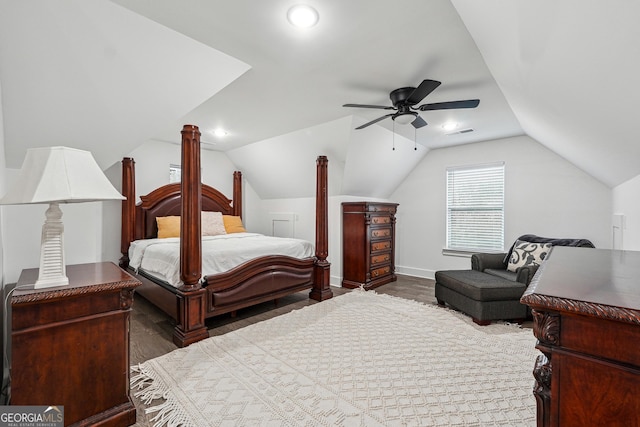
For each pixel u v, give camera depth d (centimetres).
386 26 178
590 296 70
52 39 168
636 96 120
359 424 152
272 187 541
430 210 506
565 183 384
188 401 170
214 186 521
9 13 151
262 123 373
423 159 515
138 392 180
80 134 228
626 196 273
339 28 180
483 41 173
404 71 237
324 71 237
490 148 442
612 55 105
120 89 209
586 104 161
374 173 468
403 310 332
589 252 168
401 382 190
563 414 67
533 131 345
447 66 228
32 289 137
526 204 412
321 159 388
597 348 63
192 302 252
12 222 204
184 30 183
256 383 188
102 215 391
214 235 439
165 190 438
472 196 463
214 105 313
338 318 307
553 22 110
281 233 548
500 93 276
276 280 338
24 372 130
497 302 288
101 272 172
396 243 548
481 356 225
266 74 242
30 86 185
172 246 326
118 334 154
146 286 334
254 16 169
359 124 364
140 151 429
